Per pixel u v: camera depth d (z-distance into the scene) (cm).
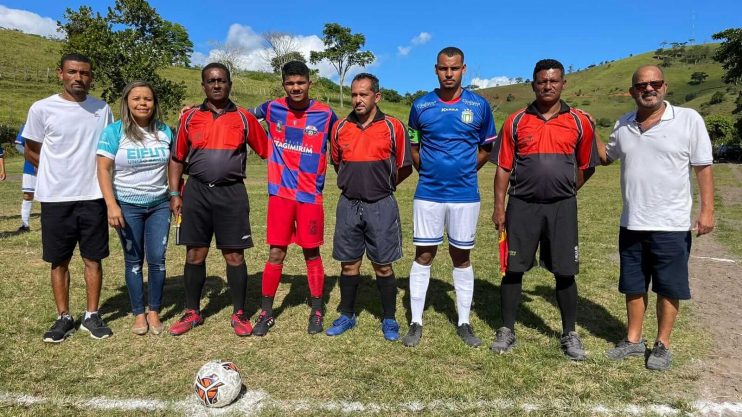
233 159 392
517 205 377
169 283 549
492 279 580
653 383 330
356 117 391
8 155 2453
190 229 399
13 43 5309
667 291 352
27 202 792
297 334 408
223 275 582
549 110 364
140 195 391
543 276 588
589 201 1270
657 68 339
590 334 416
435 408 299
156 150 392
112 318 437
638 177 356
